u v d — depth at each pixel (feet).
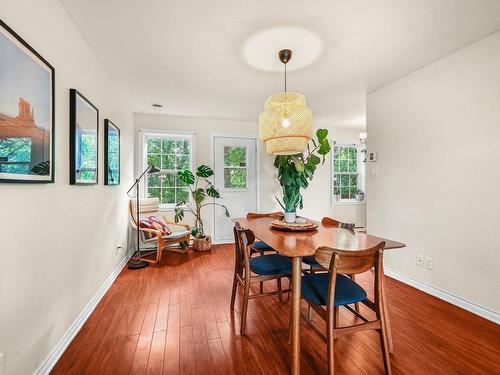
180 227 14.55
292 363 4.76
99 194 7.93
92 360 5.21
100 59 7.97
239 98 11.63
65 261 5.64
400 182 9.46
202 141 15.15
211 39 6.88
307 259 7.13
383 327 4.79
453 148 7.68
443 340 5.91
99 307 7.44
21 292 4.16
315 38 6.82
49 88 4.83
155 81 9.73
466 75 7.30
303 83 9.92
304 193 17.39
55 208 5.22
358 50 7.45
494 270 6.72
